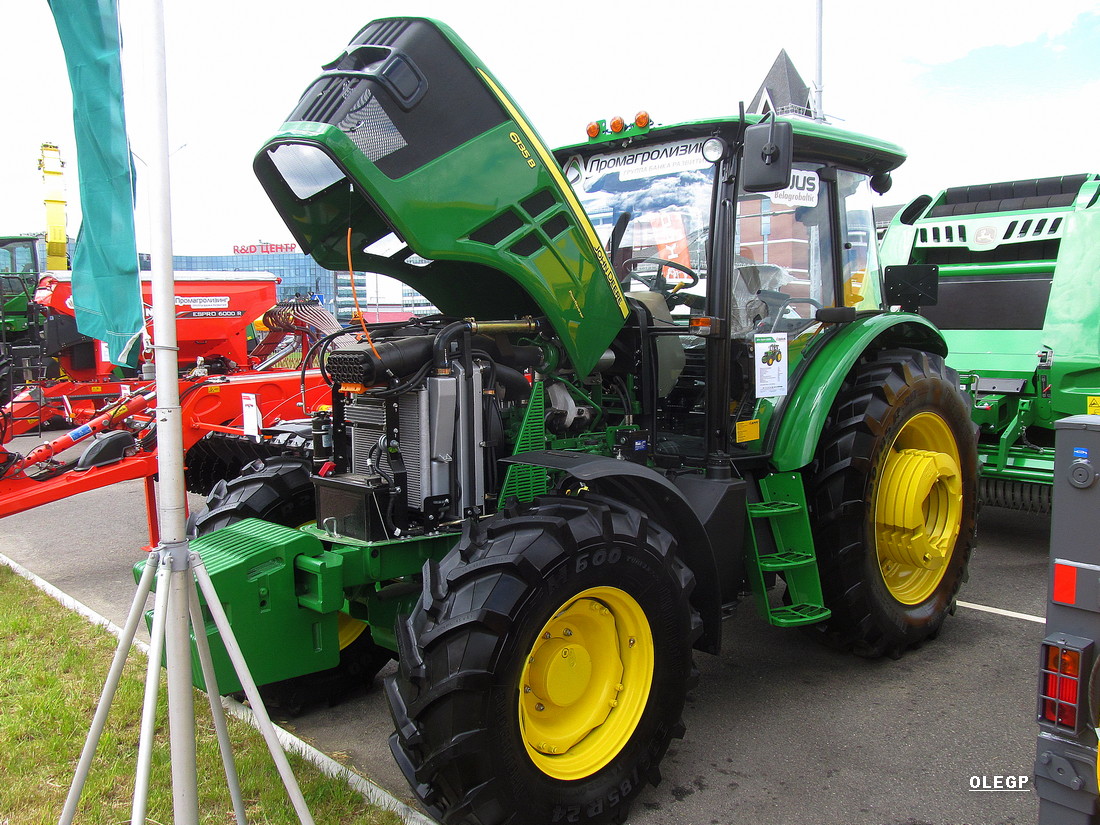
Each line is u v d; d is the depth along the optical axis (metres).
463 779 2.46
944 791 2.98
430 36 2.92
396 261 3.49
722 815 2.86
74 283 3.02
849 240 4.34
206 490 7.28
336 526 3.18
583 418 3.61
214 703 2.38
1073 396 6.14
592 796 2.70
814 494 3.86
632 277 3.97
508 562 2.53
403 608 3.33
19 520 7.59
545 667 2.71
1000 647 4.31
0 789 2.90
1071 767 2.09
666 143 3.80
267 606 2.97
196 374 7.14
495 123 3.06
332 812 2.78
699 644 3.29
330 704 3.71
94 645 4.26
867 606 3.87
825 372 3.86
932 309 7.08
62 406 11.11
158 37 2.14
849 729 3.45
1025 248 6.74
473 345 3.21
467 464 3.07
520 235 3.13
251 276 10.44
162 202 2.16
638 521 2.84
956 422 4.41
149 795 2.88
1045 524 6.79
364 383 2.94
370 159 2.75
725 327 3.47
